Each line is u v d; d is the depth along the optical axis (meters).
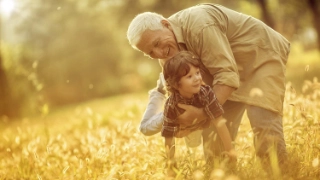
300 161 3.56
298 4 28.33
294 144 3.79
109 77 43.47
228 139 3.56
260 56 3.78
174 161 3.51
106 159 4.21
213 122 3.55
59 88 42.62
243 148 3.66
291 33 33.69
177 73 3.46
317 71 12.76
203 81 3.88
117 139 4.98
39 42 41.53
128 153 4.21
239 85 3.75
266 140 3.59
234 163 3.45
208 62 3.61
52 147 4.98
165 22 3.72
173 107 3.62
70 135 7.89
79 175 4.09
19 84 18.97
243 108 4.12
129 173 3.58
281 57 3.82
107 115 10.39
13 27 36.50
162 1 26.16
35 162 4.73
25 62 22.78
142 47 3.72
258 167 3.39
